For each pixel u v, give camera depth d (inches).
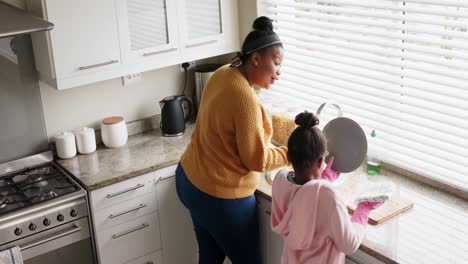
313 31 125.6
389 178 112.3
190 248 134.5
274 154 102.3
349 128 102.5
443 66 102.7
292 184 89.0
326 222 84.9
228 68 102.1
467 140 101.5
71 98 130.9
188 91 150.0
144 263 127.5
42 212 108.6
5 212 105.9
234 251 110.3
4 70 120.7
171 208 127.9
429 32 102.0
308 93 130.6
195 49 133.7
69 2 112.3
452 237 91.4
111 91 136.3
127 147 133.4
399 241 90.7
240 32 141.2
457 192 104.6
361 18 115.9
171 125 137.5
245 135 98.1
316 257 88.6
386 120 114.2
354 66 118.3
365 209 91.8
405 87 110.1
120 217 120.5
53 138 130.6
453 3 97.3
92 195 115.0
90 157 128.6
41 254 110.3
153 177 122.7
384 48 112.3
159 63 128.5
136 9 121.3
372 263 91.1
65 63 115.1
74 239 114.3
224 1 135.3
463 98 98.5
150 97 143.1
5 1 118.0
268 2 134.8
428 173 108.8
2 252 103.5
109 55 120.2
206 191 105.6
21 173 122.9
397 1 106.3
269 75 100.1
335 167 105.8
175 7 127.0
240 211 105.9
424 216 98.0
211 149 103.7
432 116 104.8
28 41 121.8
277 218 93.5
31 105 125.6
